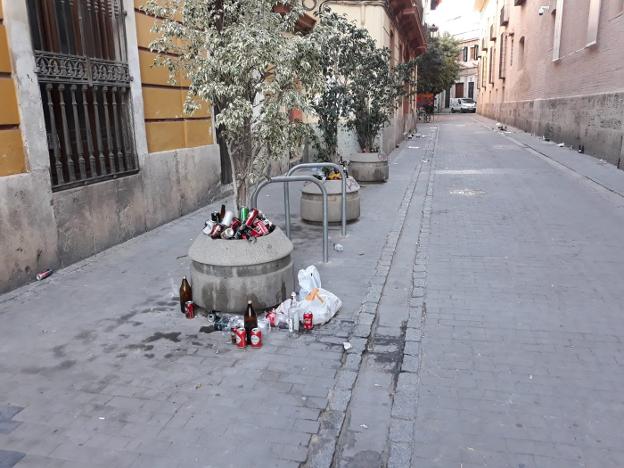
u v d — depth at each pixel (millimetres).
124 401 3400
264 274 4508
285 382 3623
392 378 3771
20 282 5340
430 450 3004
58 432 3098
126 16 6852
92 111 6492
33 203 5457
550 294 5215
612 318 4648
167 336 4285
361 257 6285
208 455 2906
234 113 4613
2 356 3973
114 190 6750
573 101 17750
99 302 4977
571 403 3414
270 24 4855
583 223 7977
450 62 43750
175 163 8172
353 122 12234
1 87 5082
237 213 5348
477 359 3990
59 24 5867
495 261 6258
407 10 18719
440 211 9016
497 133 26438
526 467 2850
